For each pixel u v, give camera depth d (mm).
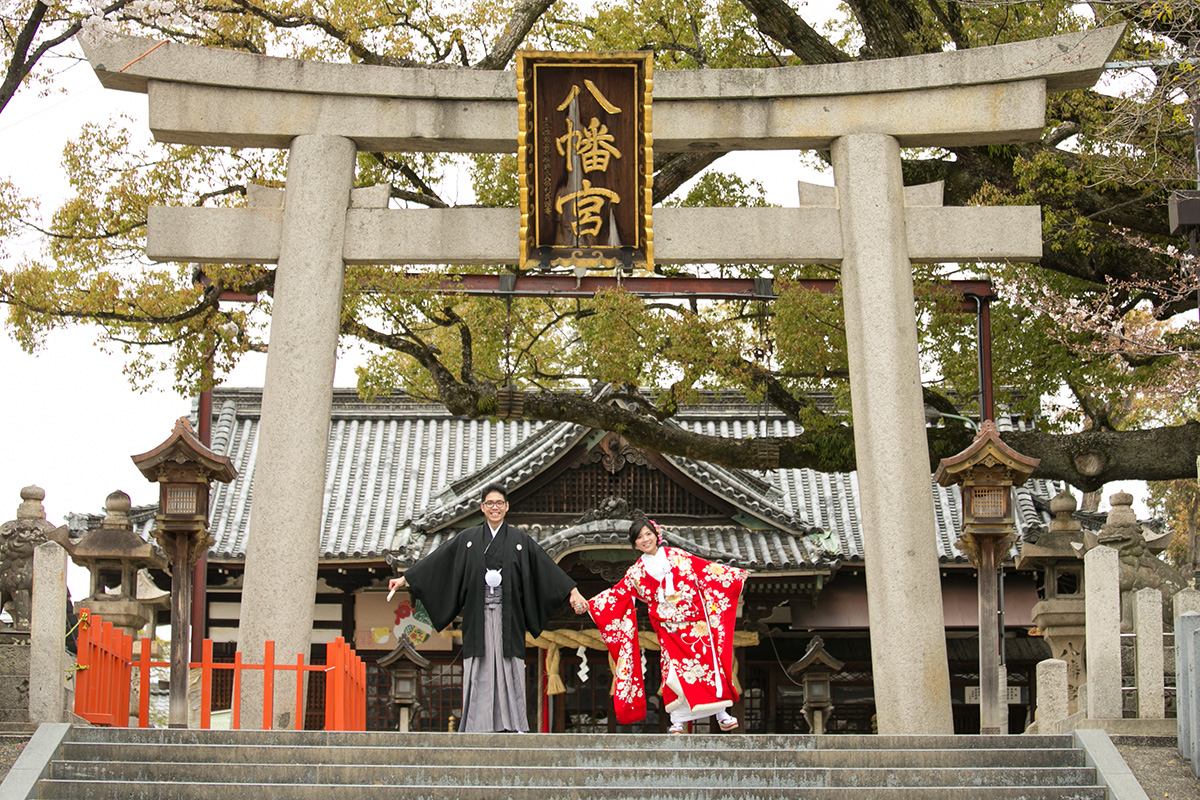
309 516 11227
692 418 24109
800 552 19500
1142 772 8422
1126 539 10977
